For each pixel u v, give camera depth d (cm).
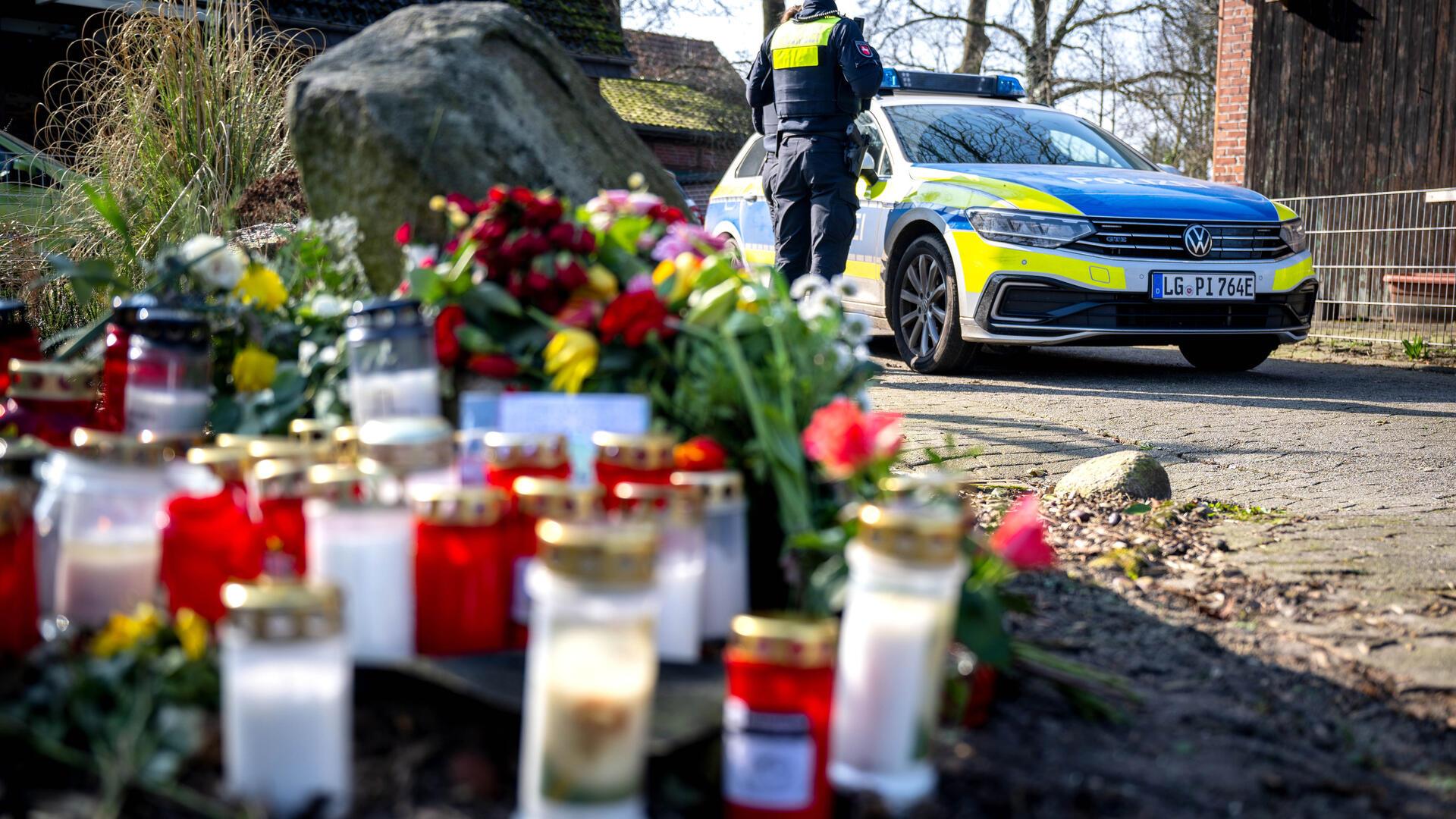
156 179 582
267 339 263
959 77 846
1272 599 288
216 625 170
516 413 205
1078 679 212
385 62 299
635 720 132
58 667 157
